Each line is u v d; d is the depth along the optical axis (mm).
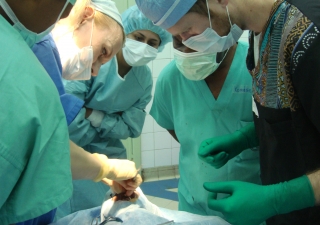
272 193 832
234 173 1265
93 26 1160
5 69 582
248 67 1064
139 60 1659
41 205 625
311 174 824
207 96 1292
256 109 1081
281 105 875
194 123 1327
